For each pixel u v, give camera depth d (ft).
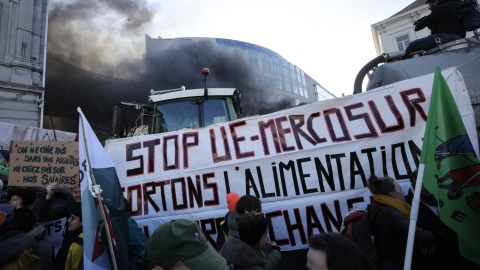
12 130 19.31
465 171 5.71
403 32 86.28
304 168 8.81
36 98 58.54
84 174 6.35
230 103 16.94
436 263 6.83
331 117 9.03
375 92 8.87
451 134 5.93
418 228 6.27
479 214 5.54
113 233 6.21
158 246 4.26
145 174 9.73
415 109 8.39
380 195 6.68
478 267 6.67
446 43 11.51
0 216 6.67
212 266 4.31
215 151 9.55
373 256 6.43
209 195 9.23
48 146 8.69
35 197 8.86
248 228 6.23
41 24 62.69
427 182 5.54
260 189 8.96
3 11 57.47
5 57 56.13
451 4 12.35
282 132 9.28
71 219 7.30
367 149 8.48
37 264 6.64
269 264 6.62
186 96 16.66
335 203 8.39
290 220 8.58
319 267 3.70
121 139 10.21
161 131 16.20
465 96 7.80
